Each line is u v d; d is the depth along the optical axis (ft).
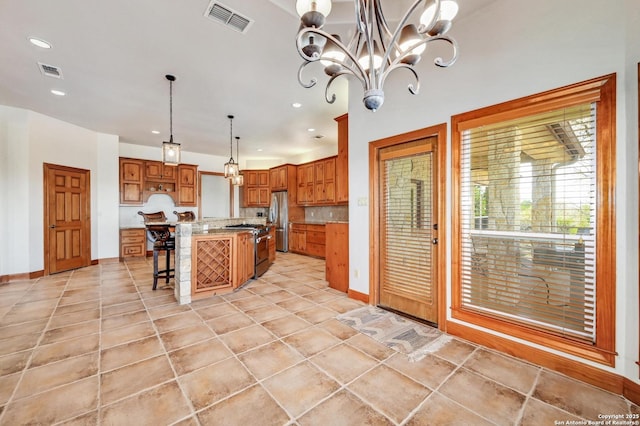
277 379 5.97
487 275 7.47
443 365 6.47
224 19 7.69
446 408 5.08
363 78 4.87
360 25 4.40
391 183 9.95
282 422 4.76
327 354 6.98
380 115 10.05
